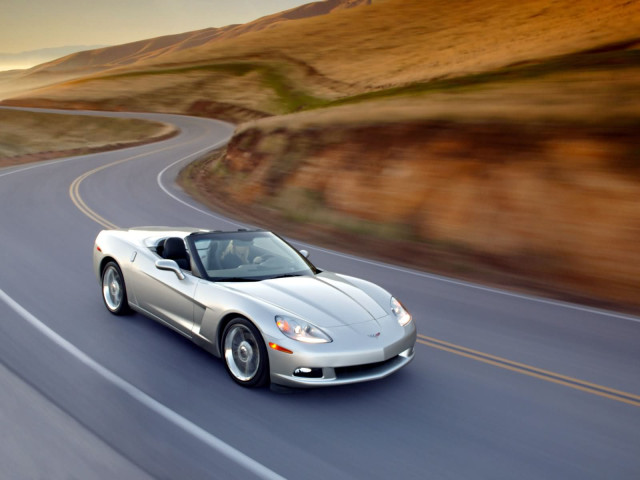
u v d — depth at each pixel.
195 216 14.53
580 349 6.11
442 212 12.82
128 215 14.05
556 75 23.06
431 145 15.07
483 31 69.69
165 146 40.25
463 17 86.06
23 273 7.88
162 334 5.69
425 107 18.11
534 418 4.37
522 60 33.78
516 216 11.67
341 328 4.46
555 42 37.72
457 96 21.41
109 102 78.88
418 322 6.78
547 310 7.67
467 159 13.91
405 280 9.05
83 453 3.44
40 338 5.39
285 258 5.68
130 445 3.58
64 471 3.24
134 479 3.21
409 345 4.81
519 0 83.62
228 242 5.62
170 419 3.96
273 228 13.81
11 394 4.15
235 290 4.79
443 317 7.06
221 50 103.94
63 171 24.09
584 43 33.56
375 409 4.36
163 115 69.38
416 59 65.62
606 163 11.86
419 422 4.18
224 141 43.78
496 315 7.28
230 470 3.38
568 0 68.81
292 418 4.11
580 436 4.11
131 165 27.94
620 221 10.43
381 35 89.56
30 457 3.36
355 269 9.73
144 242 6.14
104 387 4.40
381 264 10.27
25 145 53.88
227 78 83.00
